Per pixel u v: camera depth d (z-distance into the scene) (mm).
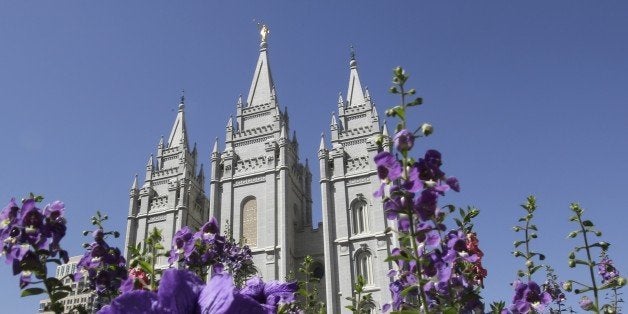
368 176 60156
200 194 74062
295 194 65812
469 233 5230
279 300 2076
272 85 72875
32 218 4035
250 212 61156
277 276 55656
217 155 65438
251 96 72312
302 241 60844
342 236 57219
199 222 71625
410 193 4043
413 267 4574
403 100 4312
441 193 3938
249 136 67375
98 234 4887
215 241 5414
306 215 68188
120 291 4758
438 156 4023
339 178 60875
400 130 4191
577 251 5098
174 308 1370
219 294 1401
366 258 55562
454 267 4648
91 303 4703
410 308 4676
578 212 5211
